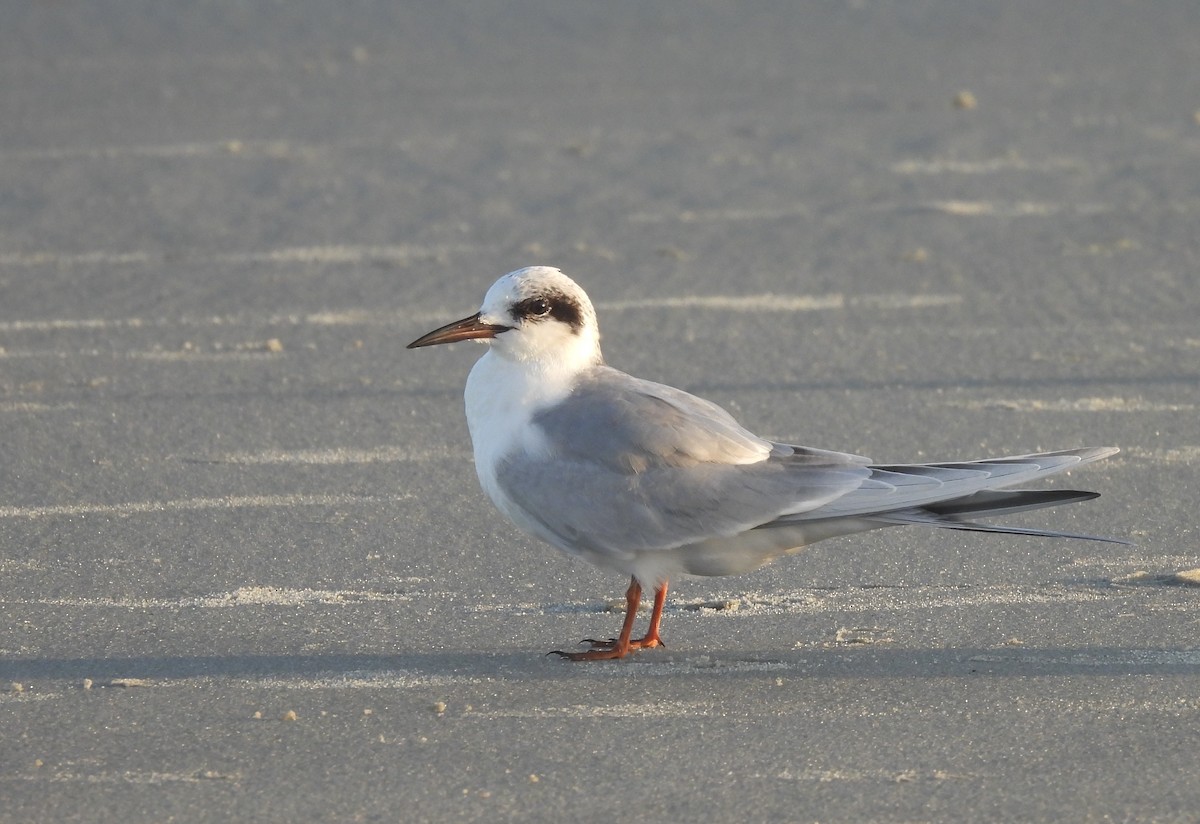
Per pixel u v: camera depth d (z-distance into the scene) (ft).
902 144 77.51
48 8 114.01
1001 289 55.11
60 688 27.35
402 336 50.19
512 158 74.79
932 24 111.96
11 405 43.34
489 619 30.89
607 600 31.91
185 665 28.40
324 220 64.64
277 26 110.42
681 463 28.37
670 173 72.38
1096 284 55.42
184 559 33.55
